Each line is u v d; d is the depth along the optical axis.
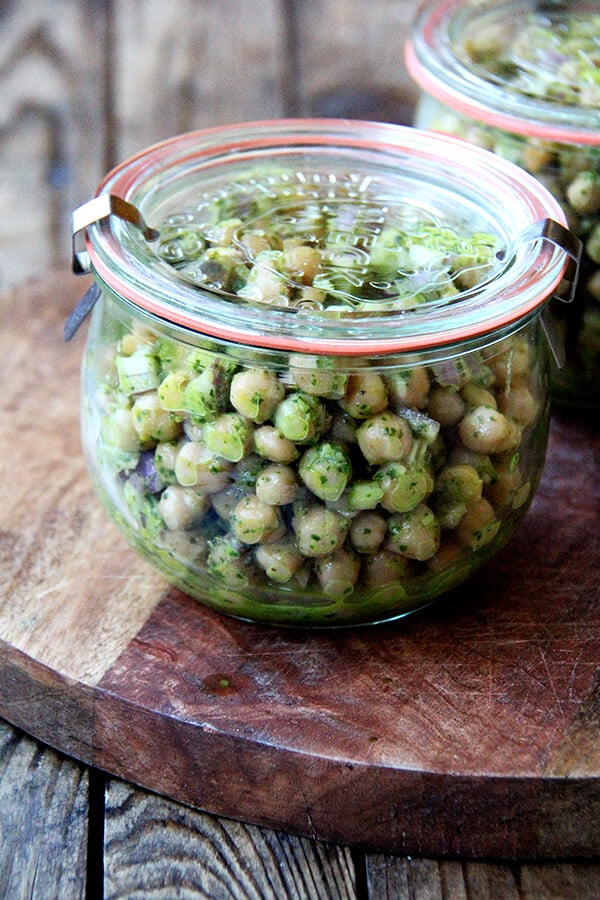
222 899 0.39
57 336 0.55
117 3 0.78
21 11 0.77
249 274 0.40
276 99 0.70
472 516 0.41
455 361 0.39
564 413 0.52
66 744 0.42
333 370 0.38
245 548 0.40
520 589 0.45
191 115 0.69
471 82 0.48
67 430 0.50
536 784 0.39
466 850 0.40
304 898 0.39
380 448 0.39
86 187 0.65
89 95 0.71
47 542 0.46
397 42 0.75
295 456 0.39
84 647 0.43
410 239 0.41
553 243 0.40
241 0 0.78
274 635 0.43
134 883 0.39
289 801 0.40
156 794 0.42
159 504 0.41
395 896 0.39
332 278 0.40
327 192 0.44
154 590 0.45
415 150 0.44
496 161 0.43
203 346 0.39
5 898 0.39
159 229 0.42
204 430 0.39
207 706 0.41
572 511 0.48
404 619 0.44
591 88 0.48
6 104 0.70
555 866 0.40
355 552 0.40
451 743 0.40
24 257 0.62
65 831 0.41
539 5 0.53
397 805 0.40
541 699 0.41
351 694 0.41
